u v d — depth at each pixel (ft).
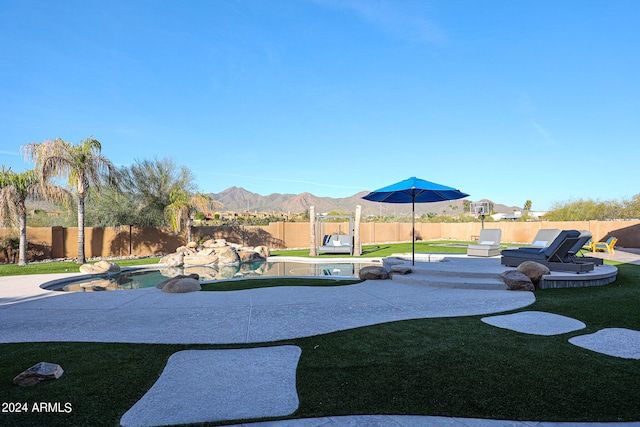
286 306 22.34
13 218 48.03
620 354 13.60
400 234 100.53
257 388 11.15
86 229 62.08
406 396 10.45
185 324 18.65
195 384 11.49
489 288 27.20
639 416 9.26
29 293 27.53
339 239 67.00
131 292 27.43
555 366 12.50
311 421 9.23
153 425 9.11
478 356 13.53
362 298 24.59
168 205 66.33
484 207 84.33
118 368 12.86
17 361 13.56
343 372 12.27
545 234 42.09
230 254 54.49
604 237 74.08
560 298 23.73
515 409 9.64
